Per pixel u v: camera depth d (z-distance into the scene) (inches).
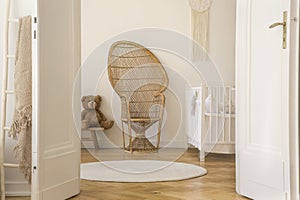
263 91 105.5
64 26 111.6
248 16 112.1
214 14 232.1
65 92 112.2
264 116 105.1
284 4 95.8
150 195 114.3
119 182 133.0
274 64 100.3
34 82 98.2
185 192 118.3
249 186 111.3
